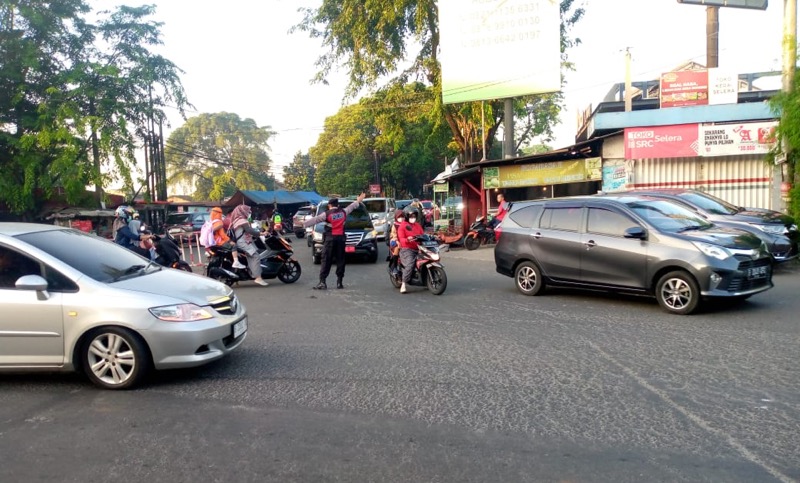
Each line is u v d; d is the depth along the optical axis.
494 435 4.38
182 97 35.69
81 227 31.33
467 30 22.88
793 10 13.89
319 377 5.91
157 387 5.70
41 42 30.39
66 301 5.61
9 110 30.16
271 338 7.66
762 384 5.27
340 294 11.41
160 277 6.25
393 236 11.65
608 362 6.11
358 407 5.04
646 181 18.23
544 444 4.20
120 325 5.54
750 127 16.97
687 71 21.20
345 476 3.81
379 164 56.31
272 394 5.43
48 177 29.28
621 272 8.89
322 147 60.97
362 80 26.77
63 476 3.89
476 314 8.88
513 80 22.39
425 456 4.06
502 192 21.38
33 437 4.54
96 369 5.64
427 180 59.50
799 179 13.87
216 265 12.82
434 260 10.78
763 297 9.23
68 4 30.69
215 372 6.16
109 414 5.01
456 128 27.56
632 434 4.32
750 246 8.25
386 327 8.14
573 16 26.42
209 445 4.33
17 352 5.63
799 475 3.65
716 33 23.62
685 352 6.36
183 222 31.59
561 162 19.72
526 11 22.08
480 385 5.53
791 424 4.40
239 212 12.74
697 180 17.91
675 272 8.27
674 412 4.70
